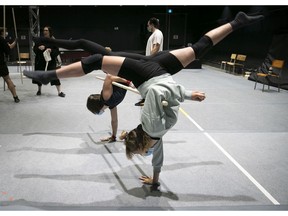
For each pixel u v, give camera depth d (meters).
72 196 2.19
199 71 11.05
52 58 5.46
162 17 14.51
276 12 7.61
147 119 1.74
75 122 4.06
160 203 2.11
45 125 3.91
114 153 3.00
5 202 2.09
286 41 7.10
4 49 4.86
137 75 1.85
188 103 5.36
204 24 13.74
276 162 2.87
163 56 1.98
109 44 14.68
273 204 2.12
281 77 7.13
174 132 3.70
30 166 2.68
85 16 14.19
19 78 8.27
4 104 5.09
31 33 8.34
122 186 2.35
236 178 2.52
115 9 14.26
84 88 6.85
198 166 2.74
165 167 2.70
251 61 9.26
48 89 6.62
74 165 2.72
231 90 6.87
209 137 3.54
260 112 4.81
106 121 4.12
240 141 3.43
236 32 10.32
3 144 3.21
